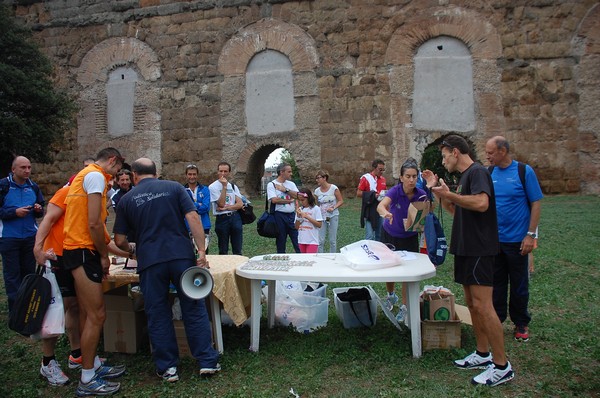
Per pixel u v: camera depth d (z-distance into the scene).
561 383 4.19
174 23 19.45
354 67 17.95
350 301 5.76
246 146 18.84
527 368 4.50
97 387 4.32
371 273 4.73
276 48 18.55
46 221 4.53
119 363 5.02
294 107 18.45
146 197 4.57
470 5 17.28
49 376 4.54
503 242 5.18
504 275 5.29
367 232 8.94
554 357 4.69
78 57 20.33
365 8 17.88
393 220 6.04
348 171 17.92
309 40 18.28
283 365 4.75
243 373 4.59
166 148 19.50
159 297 4.48
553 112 16.92
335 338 5.43
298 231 8.05
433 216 5.52
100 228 4.39
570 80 16.86
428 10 17.50
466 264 4.27
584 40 16.77
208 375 4.53
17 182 6.44
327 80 18.12
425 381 4.25
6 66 15.04
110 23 20.03
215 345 5.06
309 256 5.84
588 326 5.50
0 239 6.25
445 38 17.53
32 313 4.29
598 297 6.62
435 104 17.55
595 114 16.67
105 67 20.09
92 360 4.38
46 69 16.89
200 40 19.22
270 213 8.19
